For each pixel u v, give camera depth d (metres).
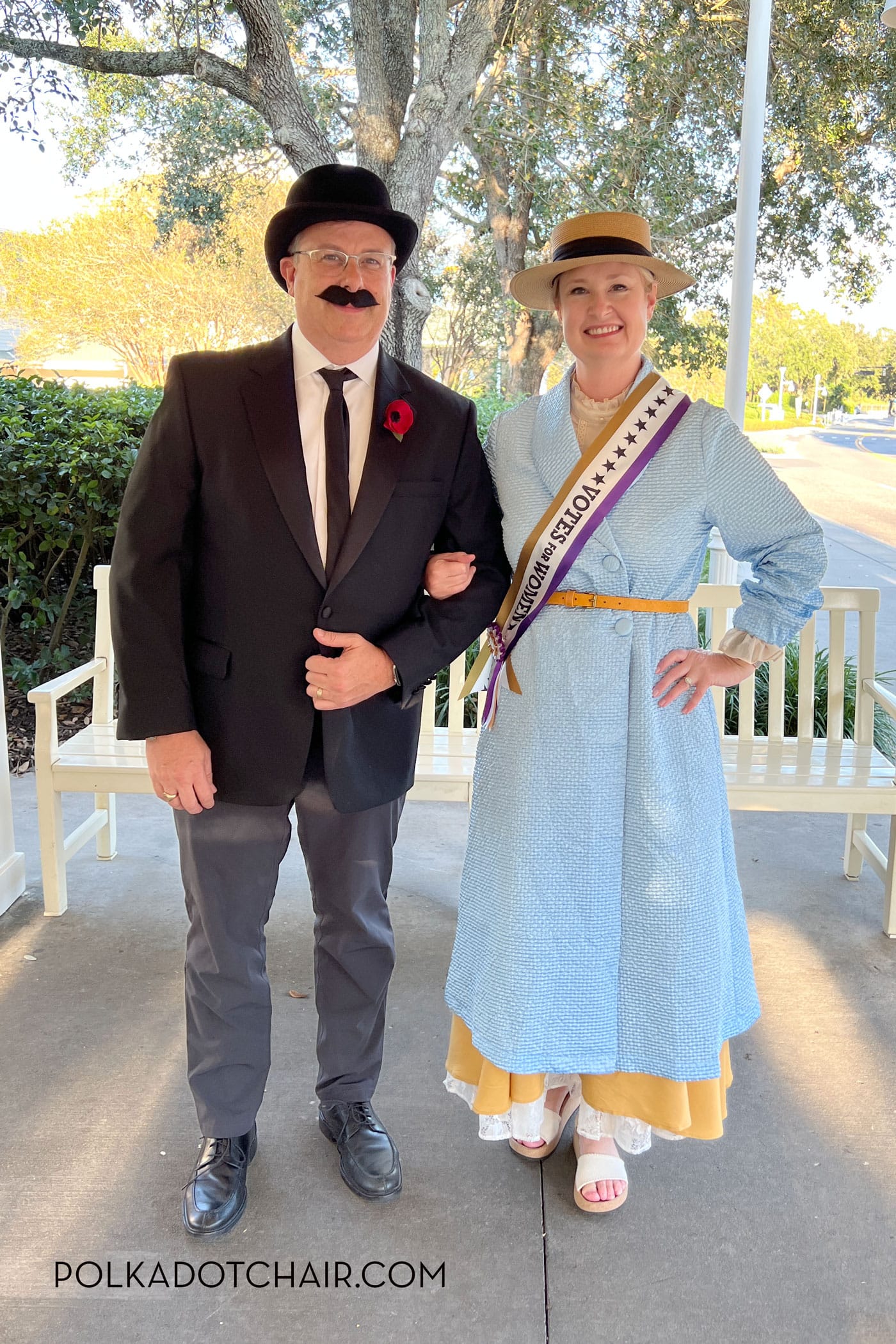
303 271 1.57
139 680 1.60
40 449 4.53
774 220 8.05
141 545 1.60
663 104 7.67
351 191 1.53
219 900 1.77
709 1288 1.72
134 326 16.11
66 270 15.69
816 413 13.95
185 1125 2.10
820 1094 2.26
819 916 3.09
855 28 7.60
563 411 1.74
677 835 1.69
